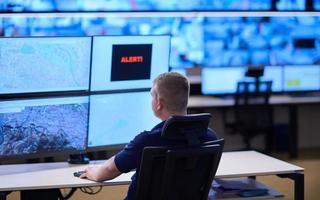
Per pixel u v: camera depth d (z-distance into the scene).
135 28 7.48
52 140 3.75
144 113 4.06
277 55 8.20
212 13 4.41
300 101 7.51
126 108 3.99
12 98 3.57
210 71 7.55
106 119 3.92
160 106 3.12
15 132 3.63
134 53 3.92
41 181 3.32
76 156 3.88
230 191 3.66
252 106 7.44
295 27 8.20
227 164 3.80
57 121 3.74
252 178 4.06
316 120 8.40
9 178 3.38
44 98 3.68
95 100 3.85
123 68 3.90
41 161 5.36
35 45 3.59
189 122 3.03
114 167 3.11
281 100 7.52
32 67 3.60
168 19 7.67
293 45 8.23
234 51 8.05
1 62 3.51
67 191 5.47
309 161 7.39
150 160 2.90
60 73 3.70
